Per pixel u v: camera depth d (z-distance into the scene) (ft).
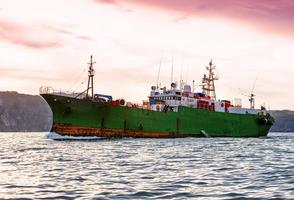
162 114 248.11
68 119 216.33
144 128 239.30
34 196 53.42
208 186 62.44
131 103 245.65
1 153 144.25
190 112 264.11
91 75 230.89
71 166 94.68
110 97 238.48
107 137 225.35
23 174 78.54
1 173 80.12
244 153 141.79
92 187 61.00
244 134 306.96
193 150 154.40
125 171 83.61
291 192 57.06
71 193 55.57
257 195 54.39
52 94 214.28
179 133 257.75
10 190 58.29
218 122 282.97
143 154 132.36
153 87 288.10
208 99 292.40
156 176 75.00
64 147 172.65
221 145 193.16
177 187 61.21
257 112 328.29
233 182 67.26
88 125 218.38
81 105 213.05
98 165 96.73
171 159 114.52
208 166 95.14
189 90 282.77
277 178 72.74
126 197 52.37
